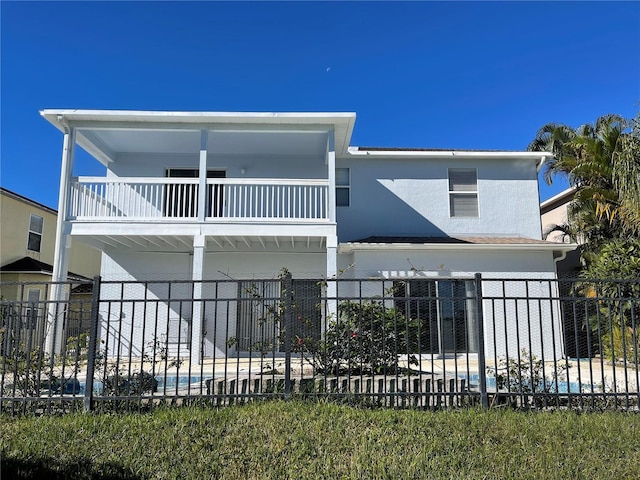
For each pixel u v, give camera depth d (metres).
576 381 7.13
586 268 14.11
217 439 4.20
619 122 14.36
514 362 6.07
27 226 17.02
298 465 3.74
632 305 5.39
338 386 5.43
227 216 12.29
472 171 13.62
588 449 4.03
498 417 4.76
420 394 5.14
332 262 10.52
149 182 10.90
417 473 3.59
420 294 11.41
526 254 11.80
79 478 3.54
